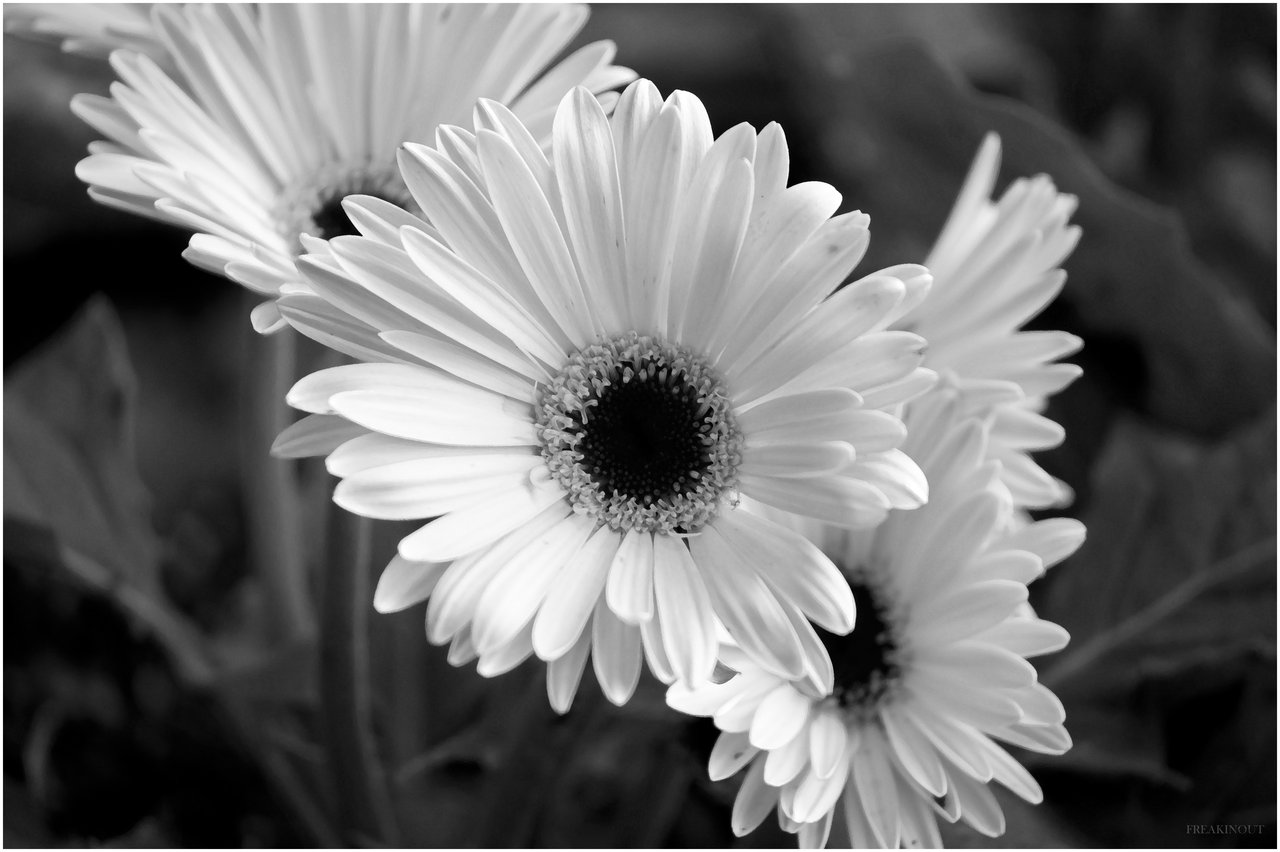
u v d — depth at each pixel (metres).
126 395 0.62
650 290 0.49
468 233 0.48
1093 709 0.59
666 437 0.49
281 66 0.52
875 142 0.65
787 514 0.51
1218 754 0.58
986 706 0.49
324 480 0.54
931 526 0.50
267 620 0.59
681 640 0.47
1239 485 0.60
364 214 0.48
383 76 0.53
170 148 0.51
